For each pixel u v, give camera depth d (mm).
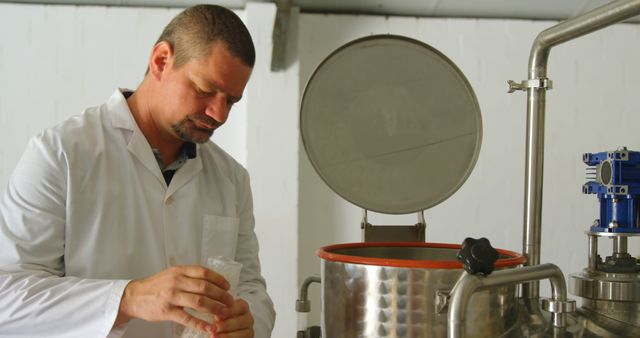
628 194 1013
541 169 1096
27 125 2934
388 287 915
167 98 1156
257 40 2943
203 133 1177
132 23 2969
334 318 994
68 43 2943
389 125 1225
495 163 3092
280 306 2957
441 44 3070
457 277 890
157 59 1183
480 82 3086
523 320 996
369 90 1220
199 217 1314
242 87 1146
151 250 1229
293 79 2973
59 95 2947
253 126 2957
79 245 1175
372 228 1202
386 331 918
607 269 1003
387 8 2992
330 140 1193
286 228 2967
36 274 1073
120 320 1022
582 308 1024
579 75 3119
